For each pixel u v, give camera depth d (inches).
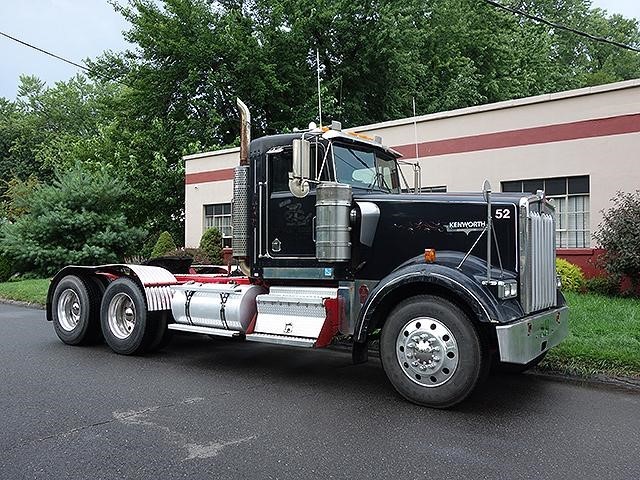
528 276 208.2
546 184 518.9
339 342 324.2
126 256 808.9
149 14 917.2
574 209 504.7
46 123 1911.9
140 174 933.2
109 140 1045.8
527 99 519.5
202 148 901.2
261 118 960.3
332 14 900.0
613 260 427.2
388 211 231.1
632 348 262.4
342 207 229.1
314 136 241.9
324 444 166.6
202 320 269.7
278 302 244.8
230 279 276.8
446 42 1091.3
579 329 301.0
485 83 1063.6
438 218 222.8
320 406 205.0
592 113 488.1
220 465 150.6
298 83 934.4
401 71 973.2
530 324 202.4
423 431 178.4
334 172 241.0
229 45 875.4
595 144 486.3
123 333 302.0
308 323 235.5
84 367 269.7
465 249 217.5
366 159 261.0
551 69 1223.5
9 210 1253.1
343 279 236.2
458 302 203.2
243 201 262.8
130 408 201.9
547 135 511.5
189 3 909.2
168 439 170.1
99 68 962.7
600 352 255.9
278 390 227.5
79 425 182.9
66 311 330.6
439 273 201.2
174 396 218.2
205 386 233.8
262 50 896.9
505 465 151.6
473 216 217.2
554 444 167.6
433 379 201.0
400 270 212.2
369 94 1005.2
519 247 208.7
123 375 253.4
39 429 178.9
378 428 181.0
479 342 196.1
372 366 273.4
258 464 151.4
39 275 752.3
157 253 771.4
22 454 158.1
